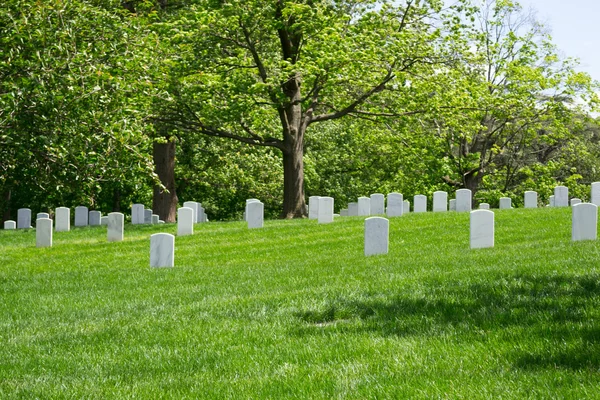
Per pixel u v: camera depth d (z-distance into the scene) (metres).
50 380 7.66
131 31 16.44
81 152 14.34
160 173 36.84
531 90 42.50
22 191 41.53
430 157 40.09
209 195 49.91
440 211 28.00
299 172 32.75
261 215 25.94
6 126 13.66
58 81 13.94
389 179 47.66
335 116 33.22
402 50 29.03
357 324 9.43
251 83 28.98
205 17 27.94
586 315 8.73
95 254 21.52
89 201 15.77
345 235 22.75
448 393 6.21
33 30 14.21
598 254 13.65
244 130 35.12
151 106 29.19
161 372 7.84
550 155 48.66
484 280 11.62
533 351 7.38
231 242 22.92
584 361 6.91
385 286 11.94
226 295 12.82
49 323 11.30
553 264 12.69
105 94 14.58
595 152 51.06
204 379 7.36
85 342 9.46
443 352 7.66
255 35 30.48
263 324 9.87
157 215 35.59
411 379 6.74
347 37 28.44
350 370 7.24
